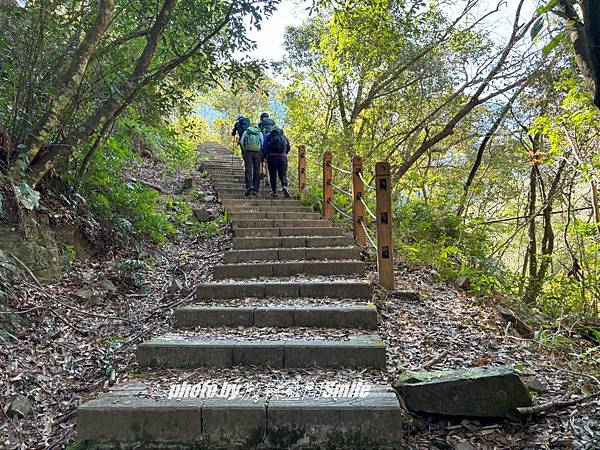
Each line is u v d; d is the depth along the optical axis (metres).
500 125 8.98
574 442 2.26
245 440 2.28
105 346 3.46
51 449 2.39
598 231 6.04
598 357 3.63
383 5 7.04
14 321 3.36
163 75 5.11
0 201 3.69
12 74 4.22
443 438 2.41
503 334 3.79
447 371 2.69
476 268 5.75
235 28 5.51
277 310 3.48
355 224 5.58
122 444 2.31
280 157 7.72
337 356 2.91
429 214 7.58
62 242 4.66
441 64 9.03
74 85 4.30
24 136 4.14
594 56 1.56
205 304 3.80
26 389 2.83
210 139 20.75
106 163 5.86
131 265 4.75
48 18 4.25
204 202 7.98
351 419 2.26
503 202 10.66
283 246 5.44
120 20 5.50
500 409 2.47
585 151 5.68
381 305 3.98
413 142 9.77
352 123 9.77
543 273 8.59
